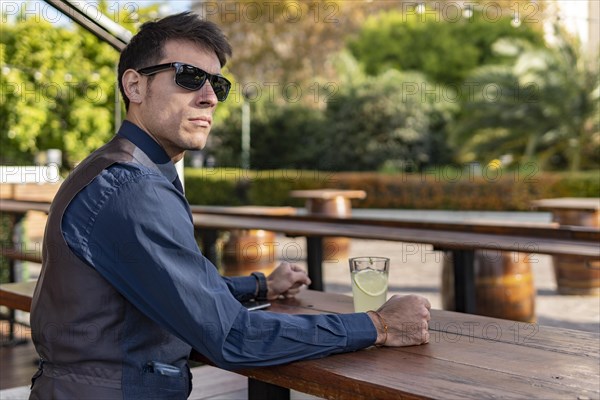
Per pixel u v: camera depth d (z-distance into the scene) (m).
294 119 21.16
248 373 1.53
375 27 23.97
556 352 1.49
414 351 1.51
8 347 4.62
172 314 1.43
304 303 2.06
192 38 1.63
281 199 16.34
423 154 20.25
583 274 6.12
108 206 1.46
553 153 18.72
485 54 23.22
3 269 5.45
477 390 1.24
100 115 7.96
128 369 1.47
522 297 4.59
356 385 1.31
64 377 1.48
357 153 20.47
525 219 13.00
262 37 23.83
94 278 1.46
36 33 7.63
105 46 7.95
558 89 18.14
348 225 4.98
